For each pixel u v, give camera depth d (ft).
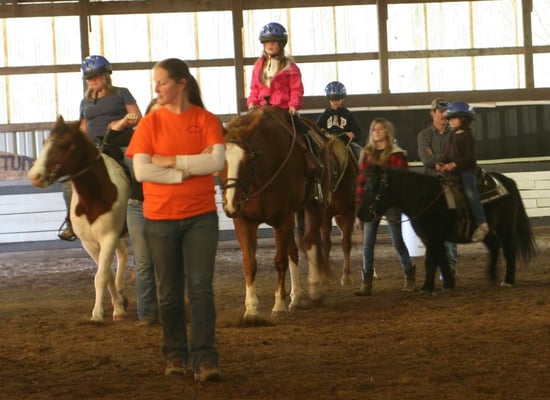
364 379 21.70
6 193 74.38
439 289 40.93
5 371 23.79
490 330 28.48
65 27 82.79
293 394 20.30
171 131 20.76
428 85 84.17
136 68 82.99
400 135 82.07
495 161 82.53
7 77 82.84
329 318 32.63
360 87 84.33
